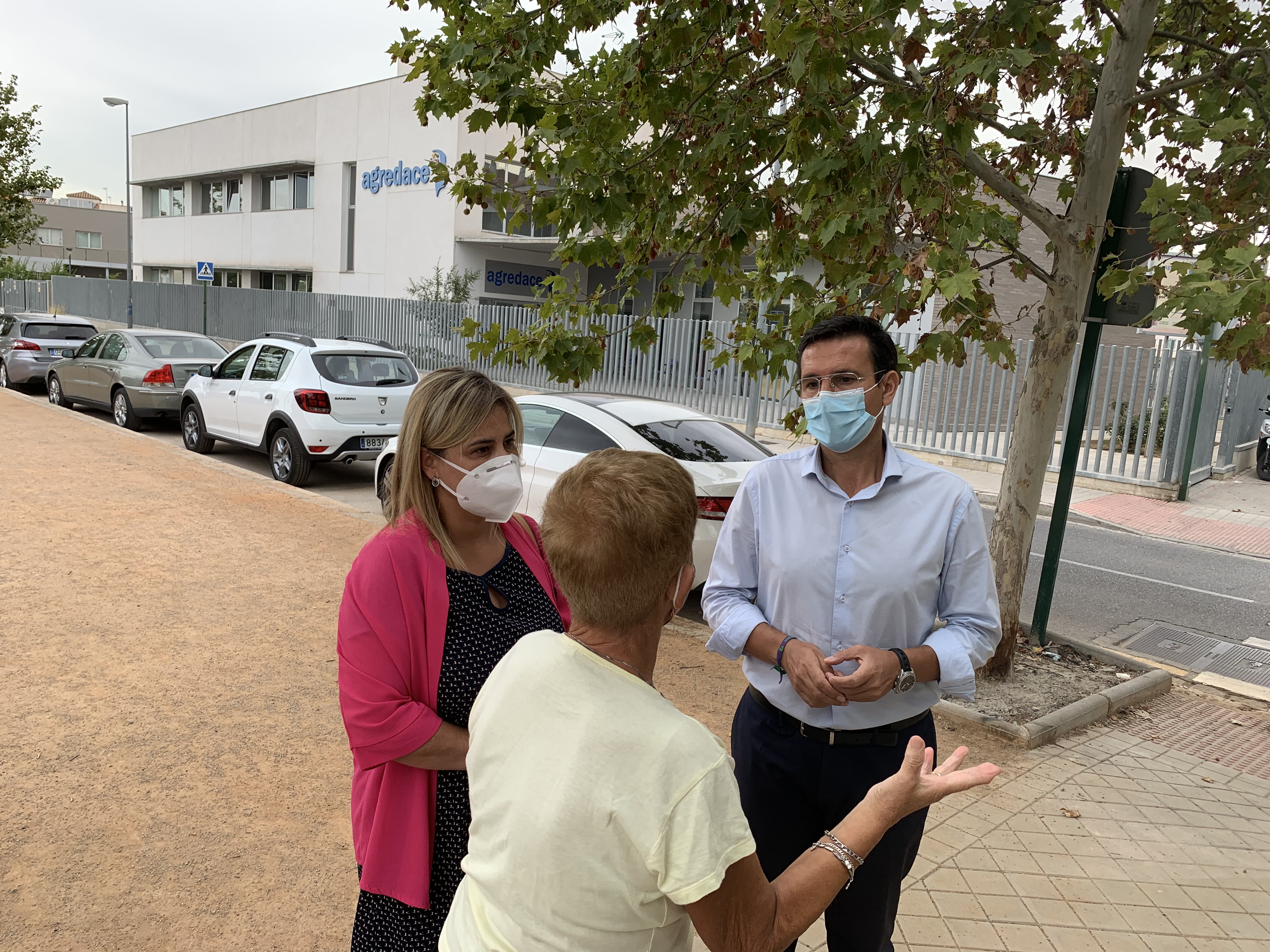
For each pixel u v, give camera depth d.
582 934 1.24
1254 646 6.94
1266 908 3.30
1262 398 16.77
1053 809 3.98
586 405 7.04
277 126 32.31
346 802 3.52
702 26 4.89
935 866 3.46
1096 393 13.84
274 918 2.83
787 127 4.84
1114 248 5.38
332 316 25.80
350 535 7.72
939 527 2.14
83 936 2.69
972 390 14.65
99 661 4.73
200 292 31.02
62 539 6.98
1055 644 6.10
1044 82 4.93
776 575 2.26
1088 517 11.46
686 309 24.84
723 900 1.21
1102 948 3.02
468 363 21.17
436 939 1.85
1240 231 4.61
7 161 26.78
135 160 39.53
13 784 3.49
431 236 27.56
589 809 1.22
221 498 8.79
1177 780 4.39
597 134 4.94
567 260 5.05
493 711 1.37
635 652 1.38
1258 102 5.39
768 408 16.19
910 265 4.04
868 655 2.00
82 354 14.48
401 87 27.86
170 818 3.34
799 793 2.26
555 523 1.37
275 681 4.62
